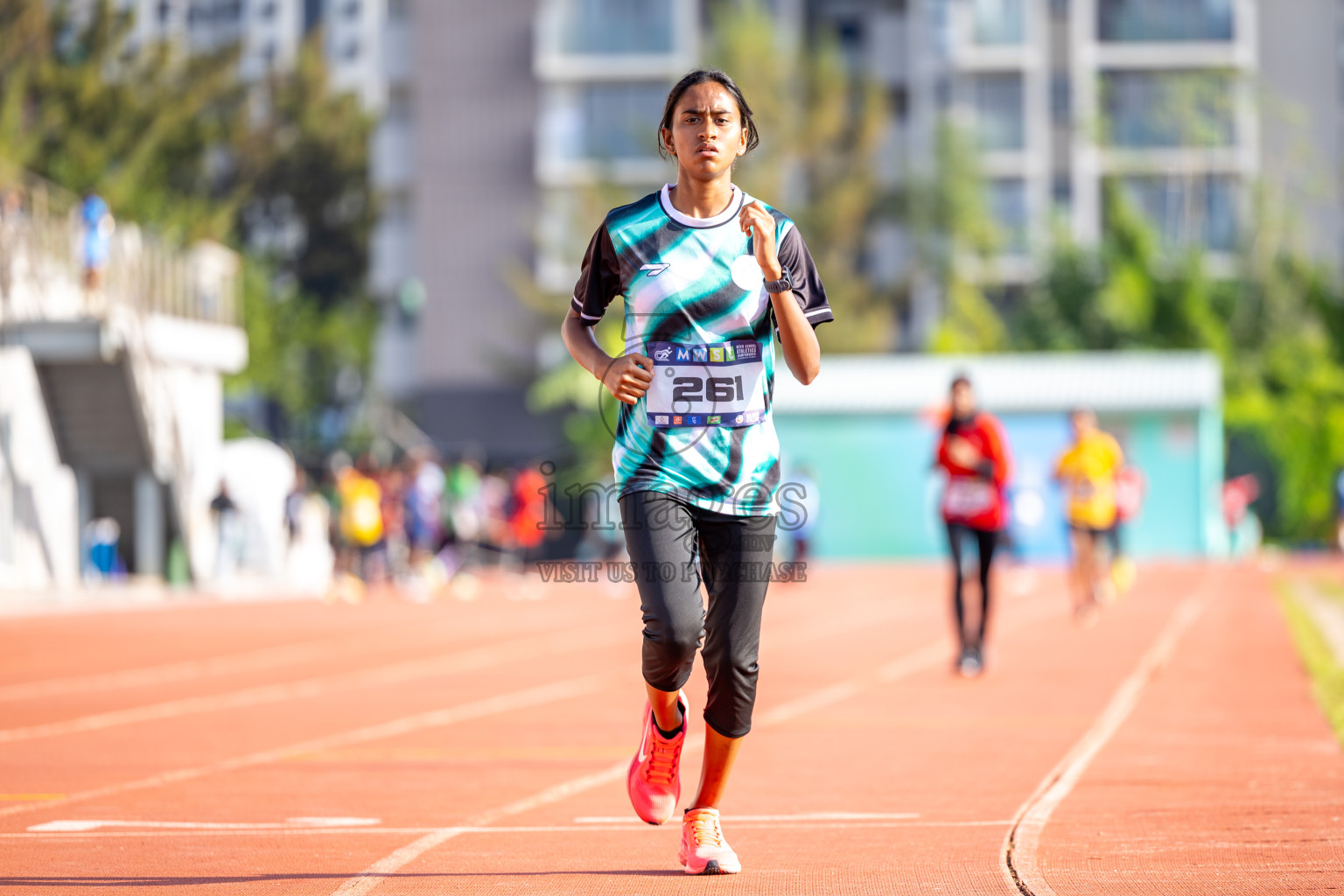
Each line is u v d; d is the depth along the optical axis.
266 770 15.74
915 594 51.06
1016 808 13.07
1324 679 22.91
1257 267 98.75
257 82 120.00
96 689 24.41
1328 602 41.06
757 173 104.31
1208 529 73.25
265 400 123.75
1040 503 73.81
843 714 20.12
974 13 109.56
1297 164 109.12
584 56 109.62
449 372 111.44
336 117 120.62
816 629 36.25
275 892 10.03
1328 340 95.06
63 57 99.12
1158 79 109.19
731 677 10.05
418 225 111.81
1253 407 85.44
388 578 63.81
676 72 109.25
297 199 122.31
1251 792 13.62
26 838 11.97
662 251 9.98
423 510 59.16
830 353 102.62
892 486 76.06
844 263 106.31
